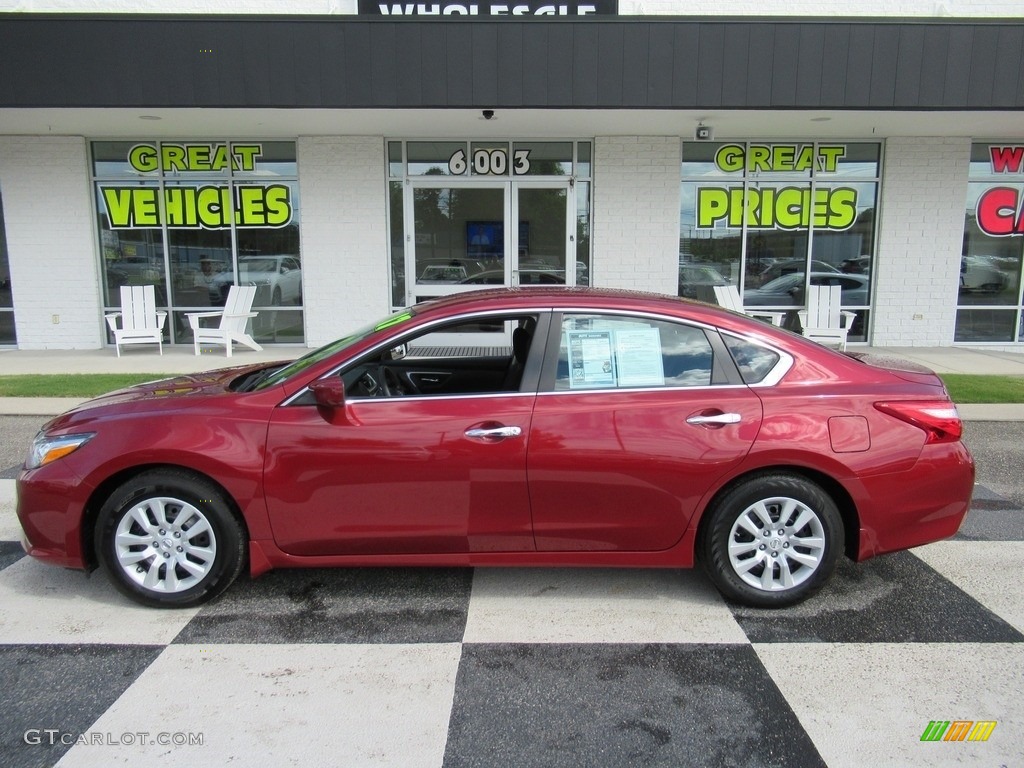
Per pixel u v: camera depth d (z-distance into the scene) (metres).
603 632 3.52
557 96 9.20
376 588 3.99
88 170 11.51
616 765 2.61
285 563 3.71
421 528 3.63
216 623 3.60
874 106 9.30
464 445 3.56
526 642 3.43
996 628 3.57
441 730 2.79
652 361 3.73
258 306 11.95
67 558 3.68
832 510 3.63
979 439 7.12
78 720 2.85
